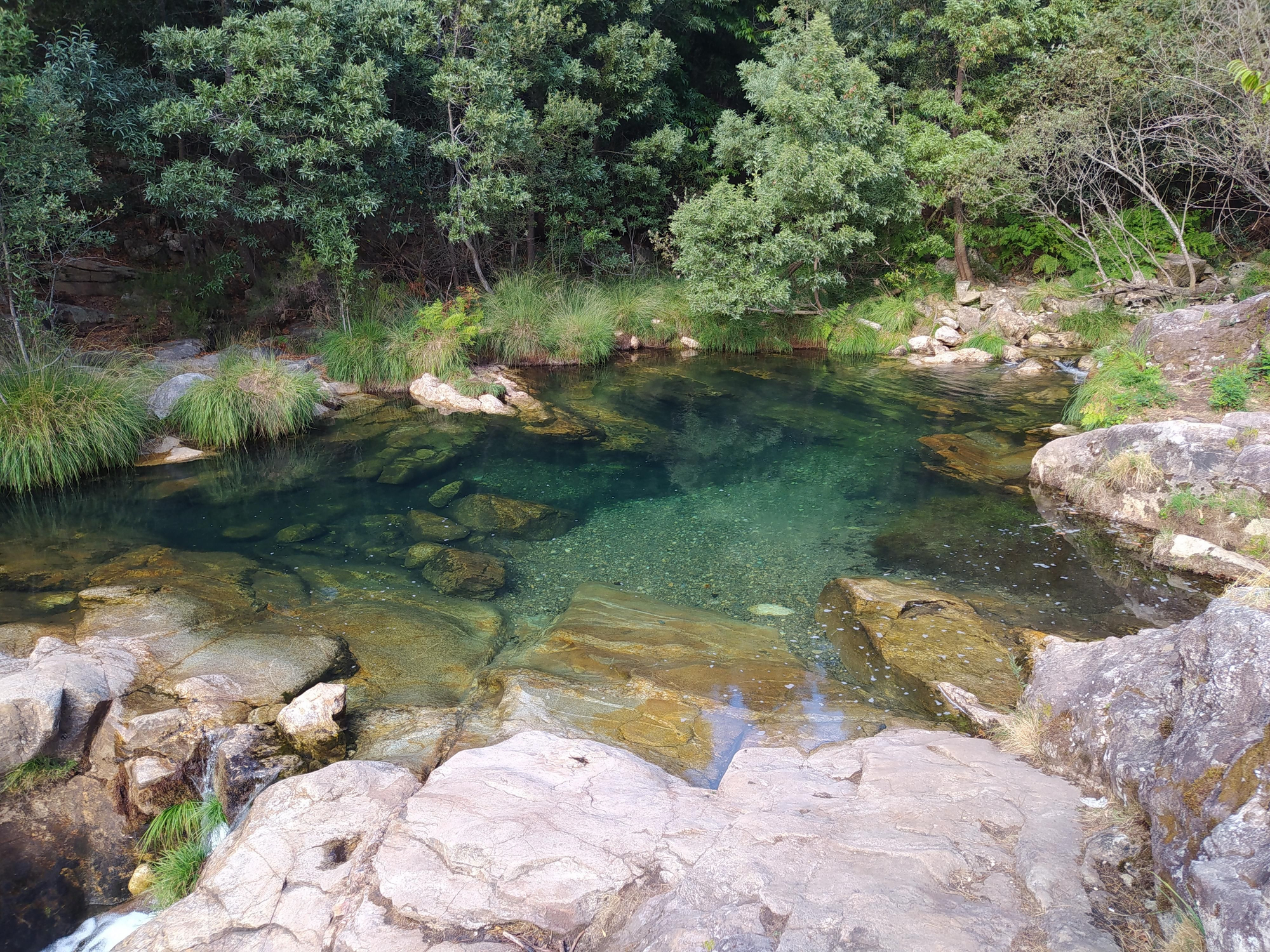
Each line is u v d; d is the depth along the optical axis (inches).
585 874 121.1
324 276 532.1
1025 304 668.1
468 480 369.4
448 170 594.6
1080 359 593.9
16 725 175.6
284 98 454.9
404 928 113.7
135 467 376.2
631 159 696.4
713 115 781.9
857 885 111.8
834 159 582.2
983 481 371.2
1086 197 693.3
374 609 249.1
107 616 230.2
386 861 124.6
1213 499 293.9
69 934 147.8
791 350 660.1
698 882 115.1
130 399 386.3
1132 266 640.4
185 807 172.6
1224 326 400.5
